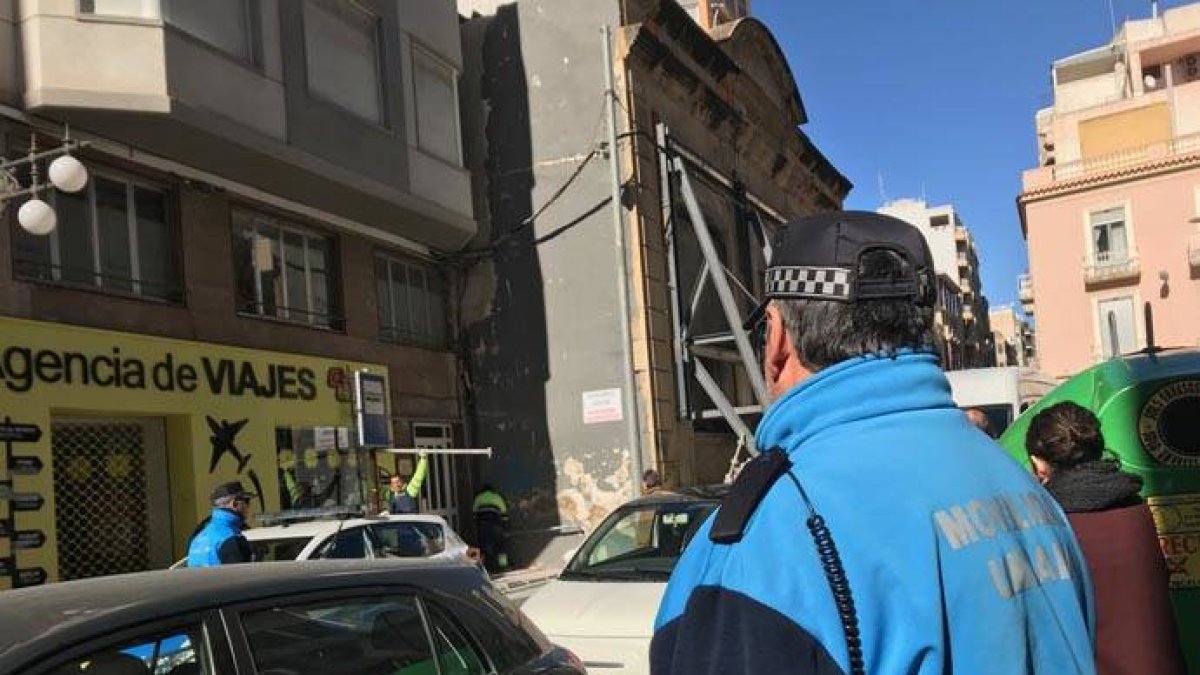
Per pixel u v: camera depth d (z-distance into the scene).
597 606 6.79
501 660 3.68
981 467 1.50
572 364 17.88
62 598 2.80
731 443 21.22
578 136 18.23
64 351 10.20
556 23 18.59
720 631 1.32
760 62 25.47
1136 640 2.89
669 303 18.66
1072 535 1.65
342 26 14.42
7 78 10.12
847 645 1.26
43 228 8.82
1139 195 43.25
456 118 17.33
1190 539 4.31
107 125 10.66
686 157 19.94
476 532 17.17
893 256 1.55
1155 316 42.59
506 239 18.45
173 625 2.76
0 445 9.44
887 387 1.49
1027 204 45.75
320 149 13.45
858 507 1.35
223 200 12.67
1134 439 4.42
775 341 1.65
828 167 30.02
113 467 11.03
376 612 3.35
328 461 13.66
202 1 11.73
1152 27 56.16
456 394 18.03
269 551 8.52
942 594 1.32
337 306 14.91
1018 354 118.38
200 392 11.79
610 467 17.48
